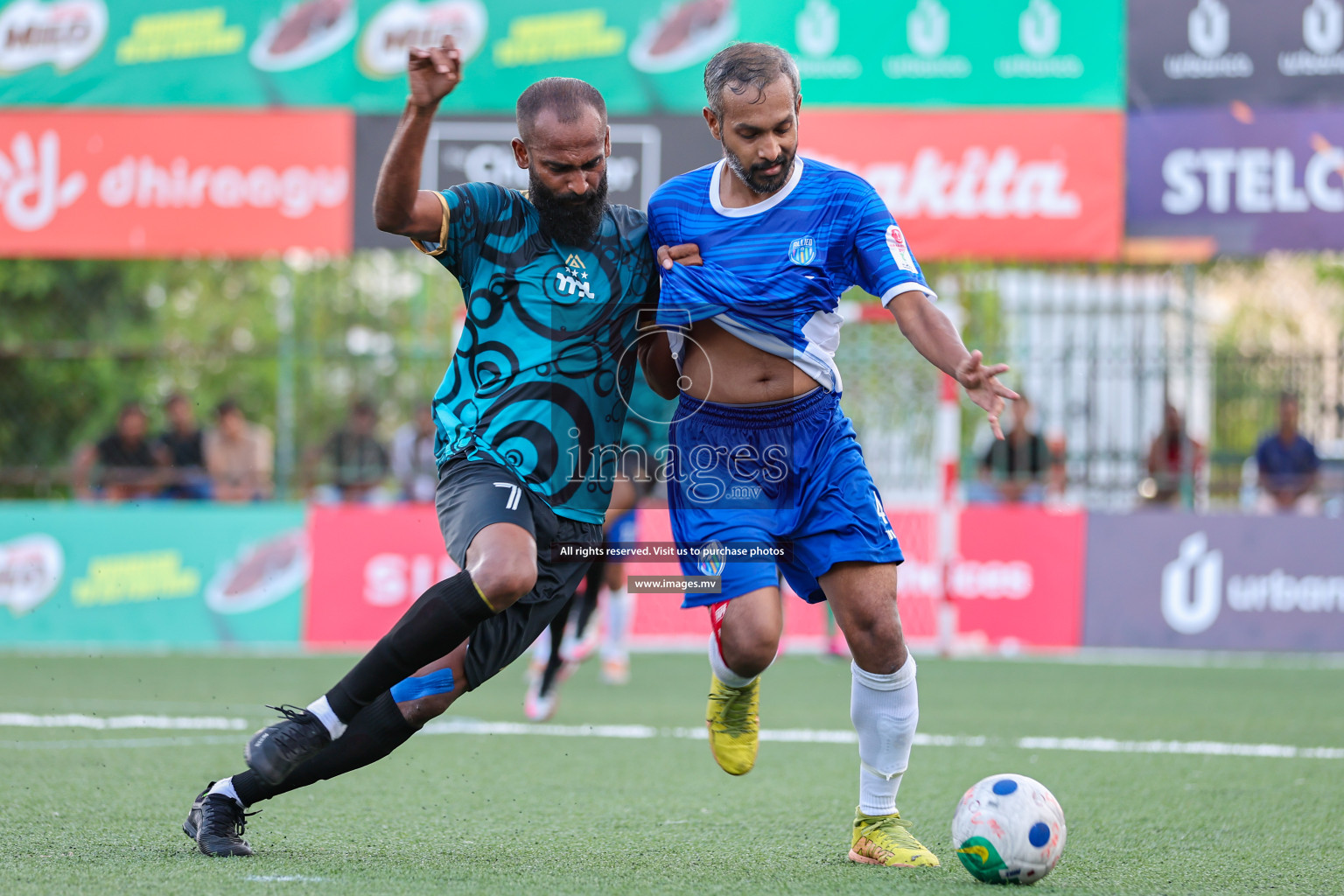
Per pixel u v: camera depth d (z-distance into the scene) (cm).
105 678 2403
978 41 2792
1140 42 2784
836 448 1042
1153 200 2788
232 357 3142
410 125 910
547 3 2808
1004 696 2275
